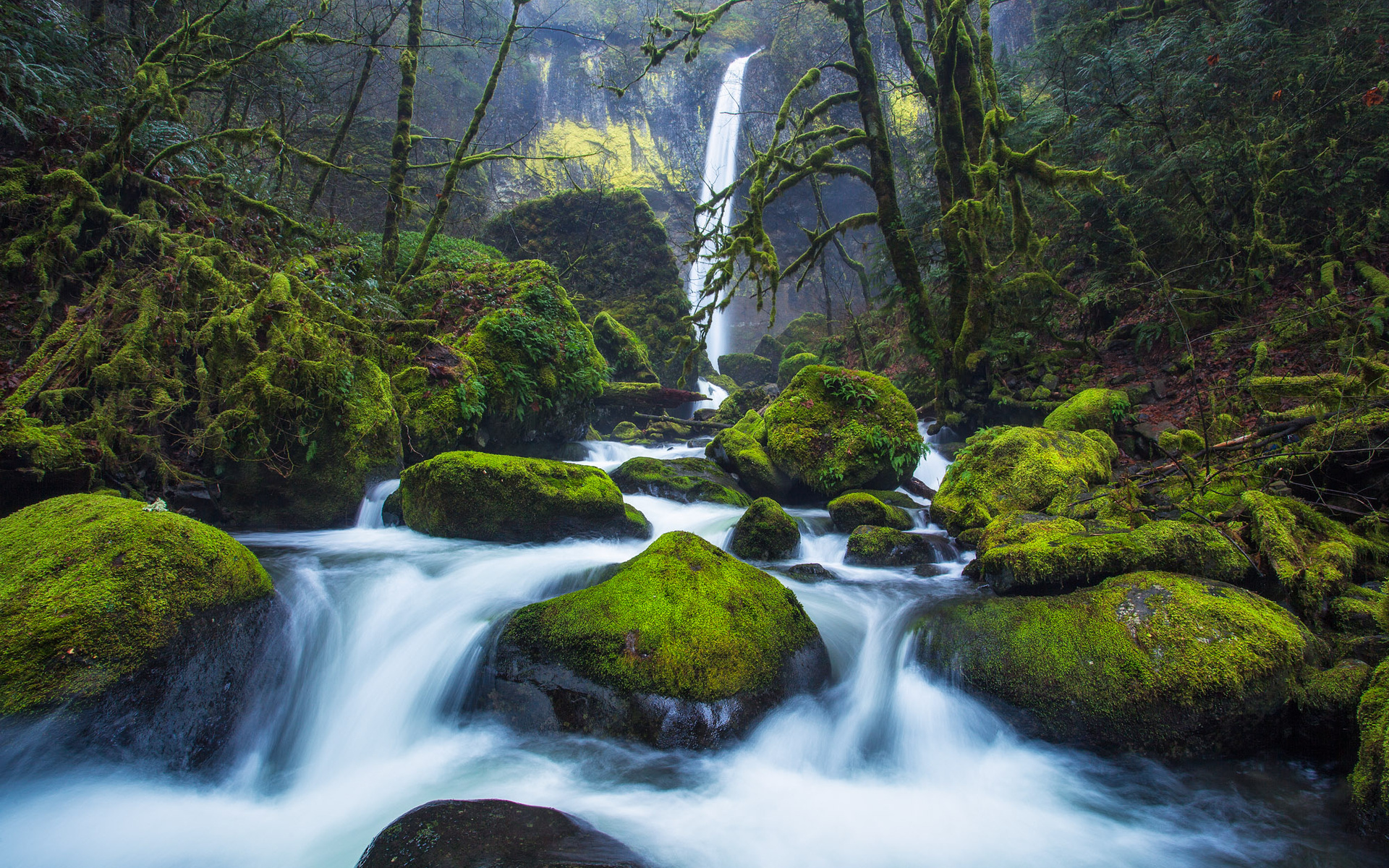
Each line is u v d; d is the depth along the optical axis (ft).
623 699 11.19
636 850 8.87
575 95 86.94
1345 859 8.60
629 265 61.26
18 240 20.21
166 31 34.06
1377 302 21.04
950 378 35.81
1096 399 26.91
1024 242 32.78
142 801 9.49
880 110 37.68
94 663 9.40
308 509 21.12
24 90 23.18
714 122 86.48
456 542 19.40
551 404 33.22
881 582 17.10
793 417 28.86
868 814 10.30
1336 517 15.83
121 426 17.51
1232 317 28.30
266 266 25.13
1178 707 10.41
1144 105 31.71
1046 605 12.60
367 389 23.39
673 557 13.25
